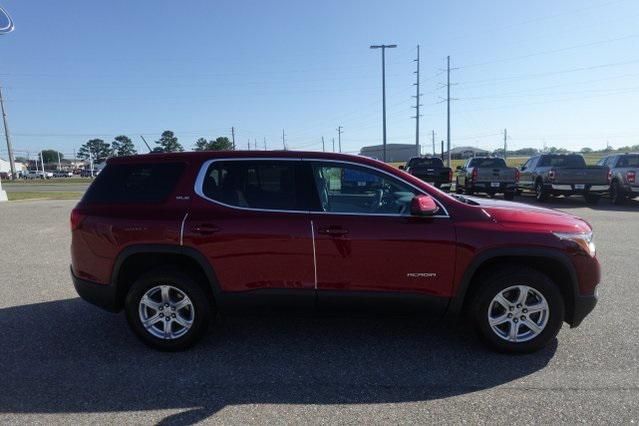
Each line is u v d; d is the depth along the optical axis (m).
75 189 34.66
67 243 9.71
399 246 3.99
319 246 4.03
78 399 3.46
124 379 3.76
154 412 3.28
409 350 4.26
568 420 3.11
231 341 4.50
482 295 4.05
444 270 4.00
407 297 4.04
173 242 4.12
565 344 4.32
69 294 6.03
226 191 4.22
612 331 4.60
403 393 3.50
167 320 4.25
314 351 4.26
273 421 3.15
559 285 4.25
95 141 137.12
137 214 4.22
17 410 3.32
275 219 4.08
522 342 4.07
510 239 3.96
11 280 6.73
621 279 6.42
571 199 19.14
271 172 4.23
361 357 4.12
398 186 4.15
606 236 9.75
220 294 4.14
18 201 20.44
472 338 4.52
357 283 4.05
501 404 3.32
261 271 4.09
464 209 4.10
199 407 3.34
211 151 4.37
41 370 3.92
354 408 3.30
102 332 4.76
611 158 18.05
